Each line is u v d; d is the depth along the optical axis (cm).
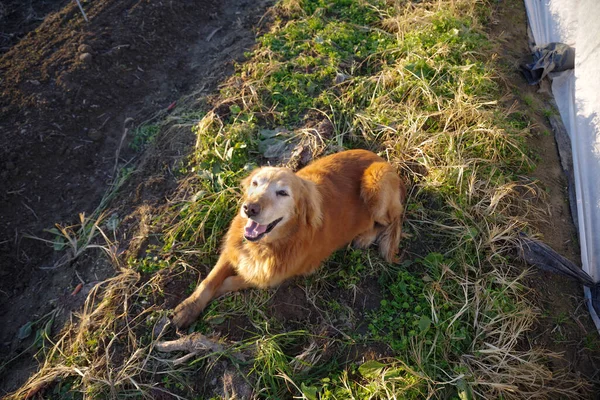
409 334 130
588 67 201
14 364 126
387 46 212
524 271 147
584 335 146
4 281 144
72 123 176
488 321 136
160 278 137
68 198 163
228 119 180
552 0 239
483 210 161
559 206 177
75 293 137
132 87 196
